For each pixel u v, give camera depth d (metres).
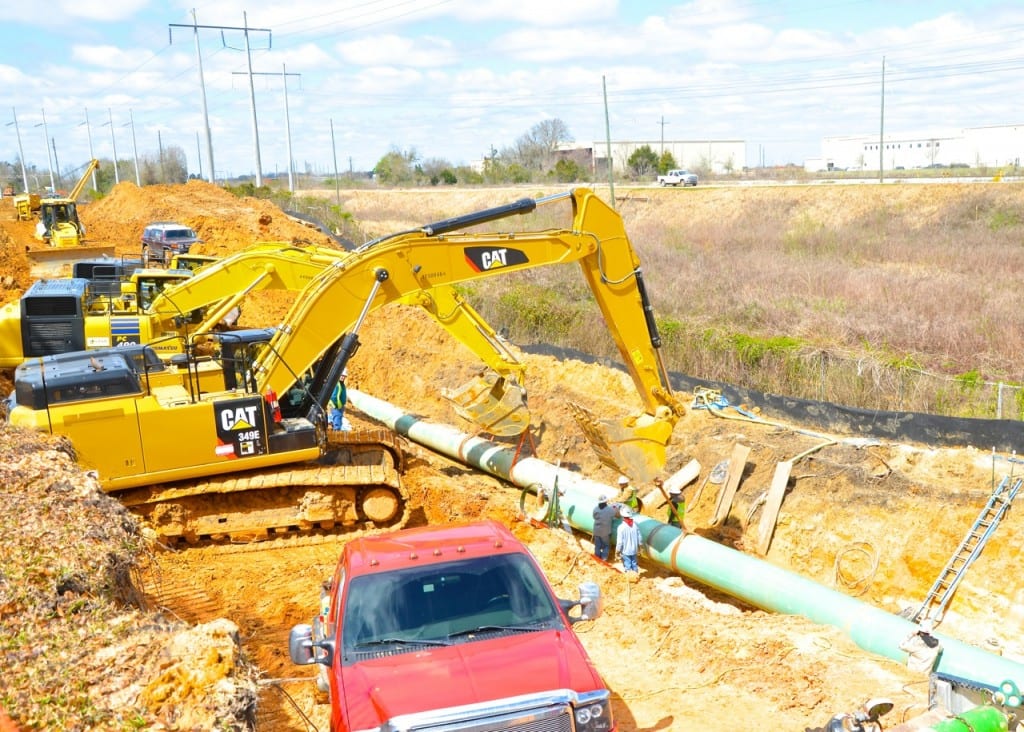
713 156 121.94
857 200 53.38
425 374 26.56
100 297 21.28
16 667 7.34
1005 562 13.57
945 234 43.53
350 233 48.97
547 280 34.31
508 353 18.84
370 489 15.77
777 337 24.23
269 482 15.06
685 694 10.23
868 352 22.27
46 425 13.88
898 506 15.25
